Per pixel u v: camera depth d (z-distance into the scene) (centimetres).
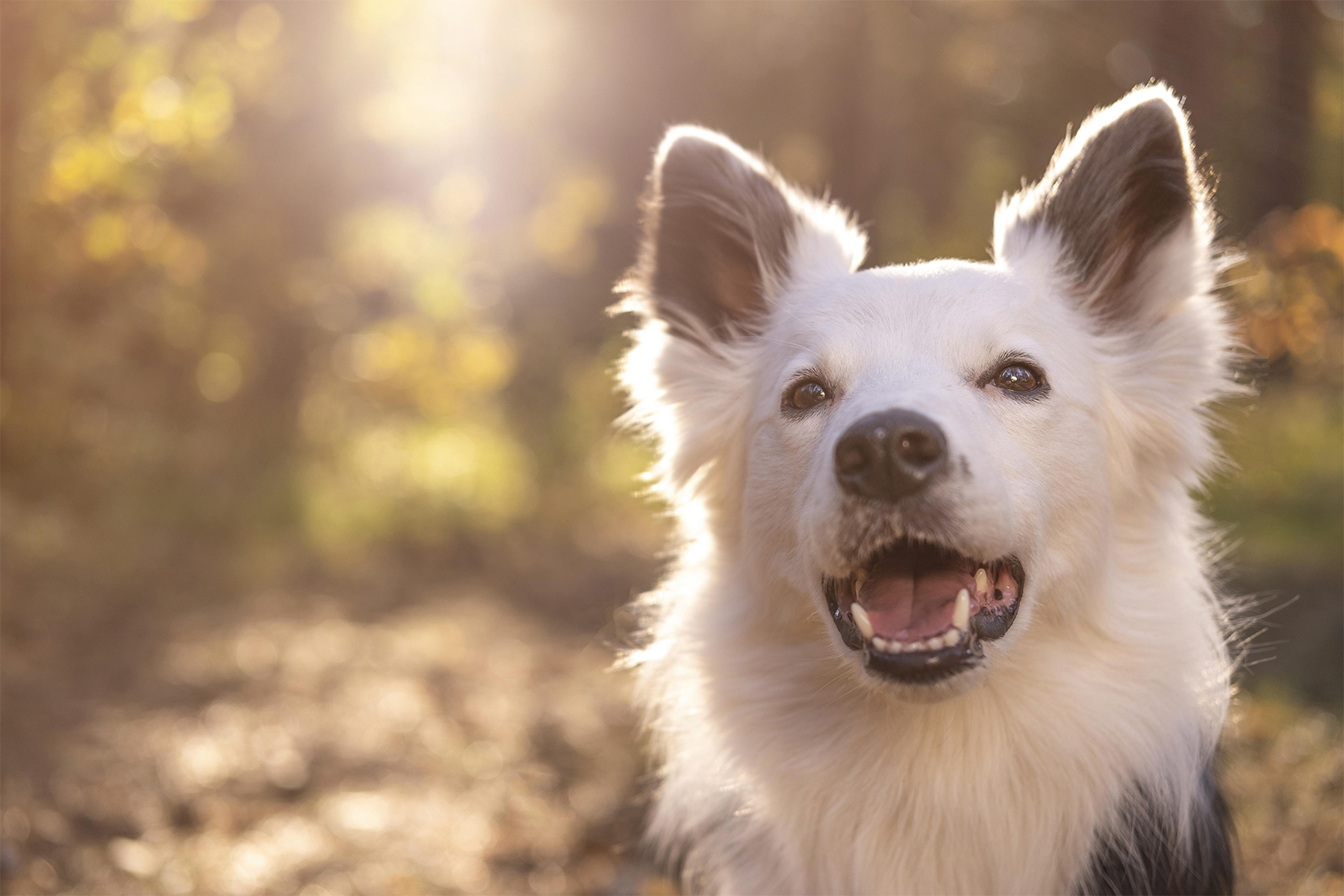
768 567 311
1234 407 372
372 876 477
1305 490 994
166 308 1132
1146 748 299
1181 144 315
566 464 1551
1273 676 603
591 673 764
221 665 731
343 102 1328
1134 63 1352
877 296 308
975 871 299
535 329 1898
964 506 263
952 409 275
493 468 1410
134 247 1039
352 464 1288
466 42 1469
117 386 1103
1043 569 289
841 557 269
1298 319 966
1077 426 298
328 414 1362
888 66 1764
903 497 262
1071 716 296
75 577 855
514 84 1628
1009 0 1490
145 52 1015
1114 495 314
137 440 1105
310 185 1330
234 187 1257
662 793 373
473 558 1136
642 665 366
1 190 956
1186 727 305
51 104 973
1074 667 297
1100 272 332
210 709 654
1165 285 321
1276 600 724
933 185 2142
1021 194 355
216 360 1262
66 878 454
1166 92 322
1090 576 297
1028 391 295
